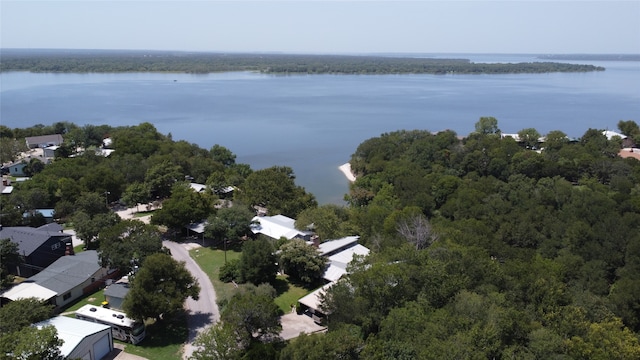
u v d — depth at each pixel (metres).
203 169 103.50
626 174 104.06
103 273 57.31
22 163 103.69
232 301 44.28
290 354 34.25
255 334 43.84
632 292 49.69
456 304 40.12
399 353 33.81
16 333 34.53
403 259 49.09
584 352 34.50
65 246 63.28
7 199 74.50
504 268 52.94
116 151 111.88
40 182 85.12
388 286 42.19
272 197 83.31
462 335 34.06
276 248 61.75
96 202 77.38
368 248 65.12
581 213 76.81
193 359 37.28
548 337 35.69
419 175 102.75
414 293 43.34
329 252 62.12
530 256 62.09
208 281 57.91
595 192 86.56
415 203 87.25
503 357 34.06
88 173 89.38
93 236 66.50
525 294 45.91
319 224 69.94
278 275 60.78
